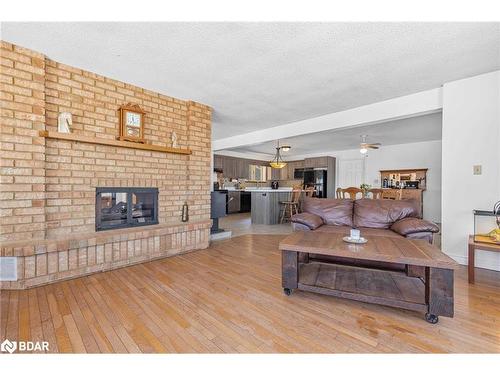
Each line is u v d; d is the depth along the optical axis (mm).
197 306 1949
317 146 7602
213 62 2586
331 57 2475
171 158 3578
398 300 1794
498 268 2770
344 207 3436
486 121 2807
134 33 2105
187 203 3730
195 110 3791
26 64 2346
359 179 7996
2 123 2221
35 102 2393
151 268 2838
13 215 2277
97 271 2678
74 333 1586
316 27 2014
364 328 1671
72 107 2713
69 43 2260
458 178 2975
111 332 1599
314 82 3057
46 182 2514
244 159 9133
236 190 8695
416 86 3160
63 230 2637
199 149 3875
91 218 2830
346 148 7957
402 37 2143
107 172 2953
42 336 1551
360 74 2838
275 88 3248
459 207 2971
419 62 2564
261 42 2225
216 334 1592
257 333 1608
